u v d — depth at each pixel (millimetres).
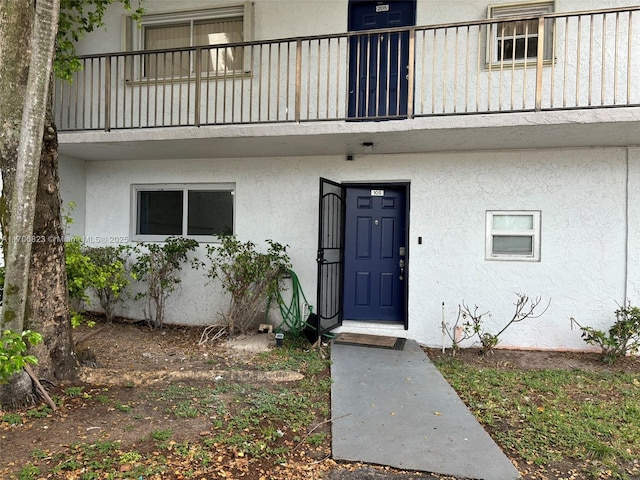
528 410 3766
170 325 6805
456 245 5906
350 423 3447
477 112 4848
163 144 5887
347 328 6301
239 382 4375
